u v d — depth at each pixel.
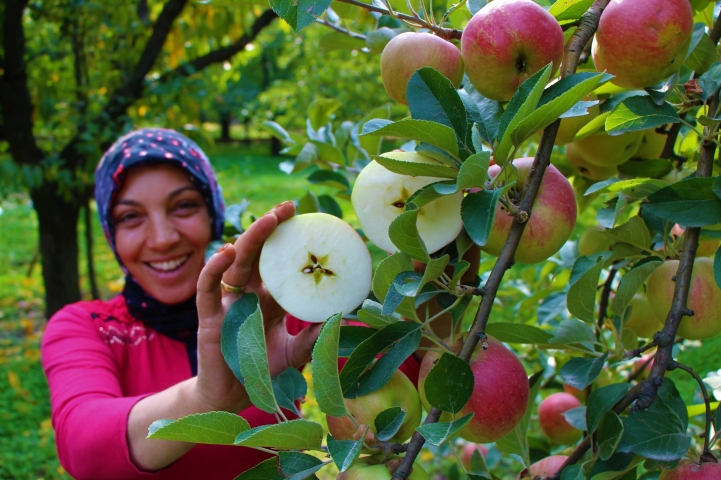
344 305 0.93
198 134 4.95
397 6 1.26
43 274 4.98
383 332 0.85
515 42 0.84
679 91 1.04
